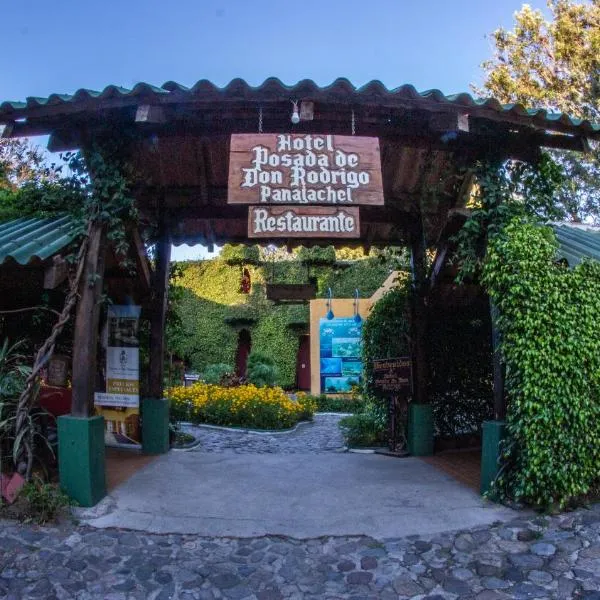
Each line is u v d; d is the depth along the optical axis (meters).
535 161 5.68
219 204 7.64
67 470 5.05
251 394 12.94
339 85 4.88
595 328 5.03
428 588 3.77
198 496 5.46
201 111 5.32
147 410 7.75
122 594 3.70
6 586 3.74
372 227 8.34
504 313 5.13
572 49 15.74
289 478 6.24
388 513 4.96
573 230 7.81
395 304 8.77
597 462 4.91
